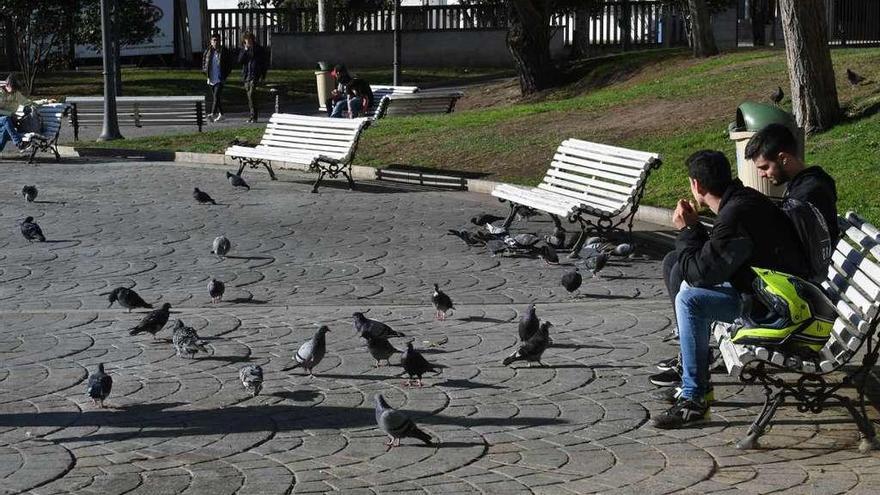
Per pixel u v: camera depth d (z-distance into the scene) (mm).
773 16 45781
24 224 15133
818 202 7789
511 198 15828
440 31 49875
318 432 7473
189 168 23031
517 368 8945
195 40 49531
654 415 7789
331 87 37906
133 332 9719
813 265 7477
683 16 44531
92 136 29688
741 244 7301
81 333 10125
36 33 38062
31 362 9172
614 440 7309
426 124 25391
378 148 23297
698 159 7594
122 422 7688
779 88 20297
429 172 21094
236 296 11984
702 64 29297
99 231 15953
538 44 33844
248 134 26312
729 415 7762
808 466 6809
